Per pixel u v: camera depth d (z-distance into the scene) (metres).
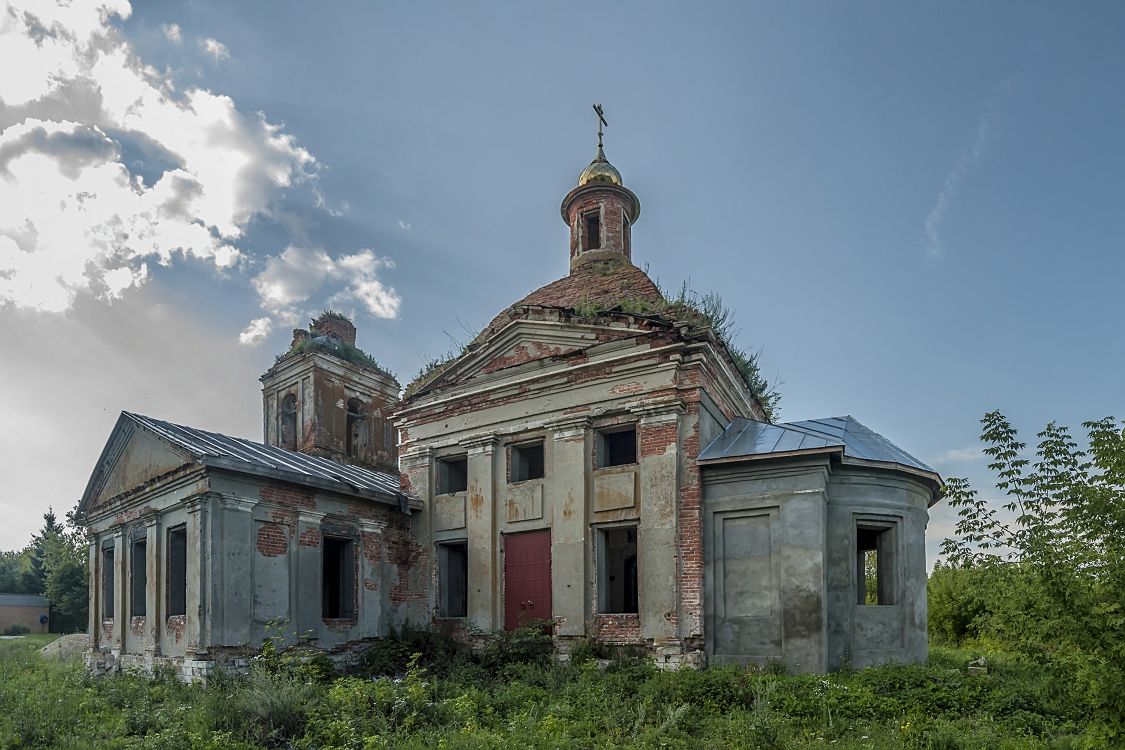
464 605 18.30
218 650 13.77
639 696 11.78
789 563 13.79
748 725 9.79
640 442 15.31
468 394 18.02
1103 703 7.69
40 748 9.95
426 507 18.31
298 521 15.70
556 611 15.50
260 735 10.28
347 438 27.89
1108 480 8.05
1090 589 7.93
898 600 14.52
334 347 27.98
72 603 45.28
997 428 8.98
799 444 14.42
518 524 16.62
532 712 11.04
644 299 18.23
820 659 13.18
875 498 14.60
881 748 8.93
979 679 11.53
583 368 16.30
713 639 14.26
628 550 19.23
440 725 10.60
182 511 15.09
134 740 10.16
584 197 22.44
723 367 16.39
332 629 16.00
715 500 14.74
